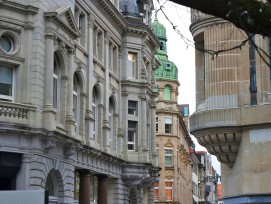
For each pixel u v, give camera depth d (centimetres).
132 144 4722
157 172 5253
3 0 2920
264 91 1844
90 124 3875
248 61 1888
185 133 9575
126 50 4753
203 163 12950
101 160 4056
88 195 3778
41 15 3075
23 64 3005
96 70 4097
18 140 2888
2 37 2989
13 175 2883
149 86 4959
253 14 602
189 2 595
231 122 1855
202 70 2142
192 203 10650
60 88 3319
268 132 1797
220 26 1933
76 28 3434
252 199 1811
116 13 4450
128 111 4712
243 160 1847
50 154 3080
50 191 3253
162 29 8619
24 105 2920
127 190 4672
